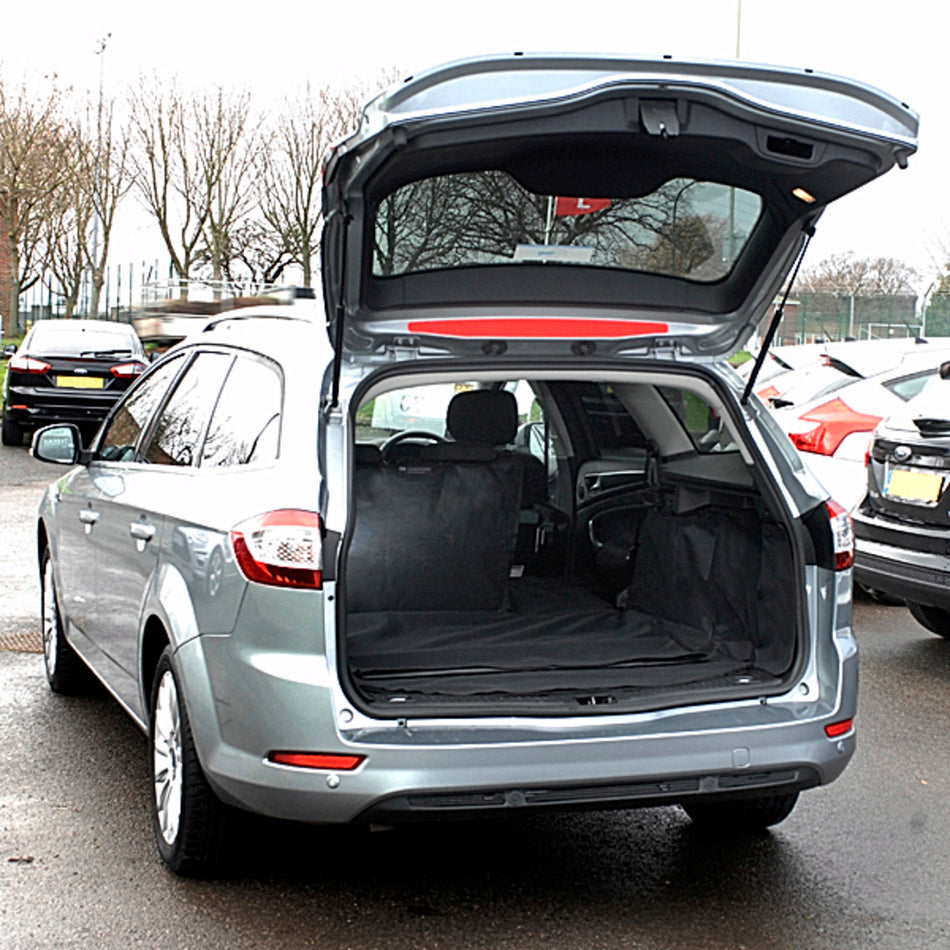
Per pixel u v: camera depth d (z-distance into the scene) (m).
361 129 3.25
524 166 3.53
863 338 33.53
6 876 4.14
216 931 3.77
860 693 6.52
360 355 3.95
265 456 3.89
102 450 5.61
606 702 3.76
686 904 4.01
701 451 4.64
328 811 3.54
